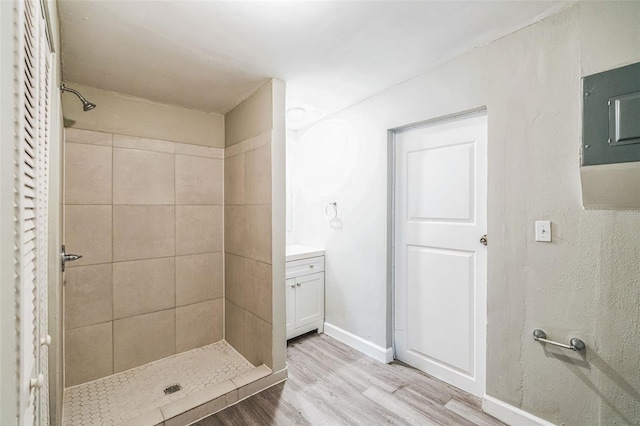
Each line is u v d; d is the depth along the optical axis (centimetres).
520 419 150
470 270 182
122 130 210
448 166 191
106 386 192
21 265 50
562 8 133
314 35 149
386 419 161
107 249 204
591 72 124
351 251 250
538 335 142
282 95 200
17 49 47
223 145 258
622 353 122
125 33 143
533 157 145
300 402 177
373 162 229
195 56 167
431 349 203
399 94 208
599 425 127
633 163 114
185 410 160
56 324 127
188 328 239
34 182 68
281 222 201
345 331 256
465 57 171
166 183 229
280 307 199
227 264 253
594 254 128
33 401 66
